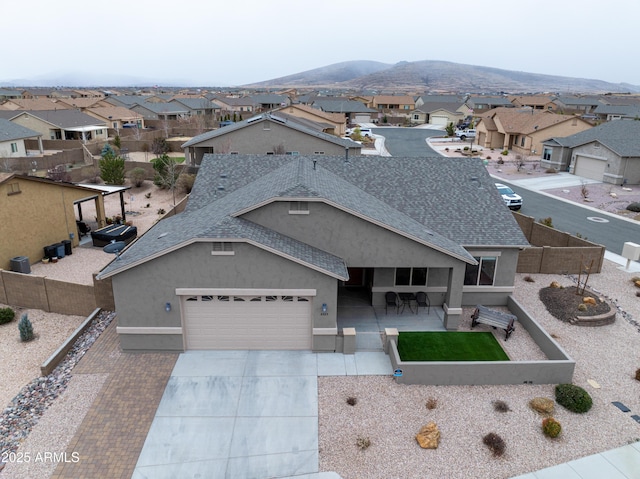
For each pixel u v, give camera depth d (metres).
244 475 11.03
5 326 17.89
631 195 39.94
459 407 13.30
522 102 121.94
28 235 23.50
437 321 18.28
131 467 11.21
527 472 11.11
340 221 16.31
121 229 27.52
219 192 21.91
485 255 18.88
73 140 62.16
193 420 12.69
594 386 14.40
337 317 18.38
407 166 22.64
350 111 111.81
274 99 126.00
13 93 133.88
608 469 11.19
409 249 16.67
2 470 11.03
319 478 10.93
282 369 14.93
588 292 20.22
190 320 15.58
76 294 18.41
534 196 40.19
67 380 14.33
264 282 15.03
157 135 70.81
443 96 132.12
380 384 14.28
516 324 18.39
